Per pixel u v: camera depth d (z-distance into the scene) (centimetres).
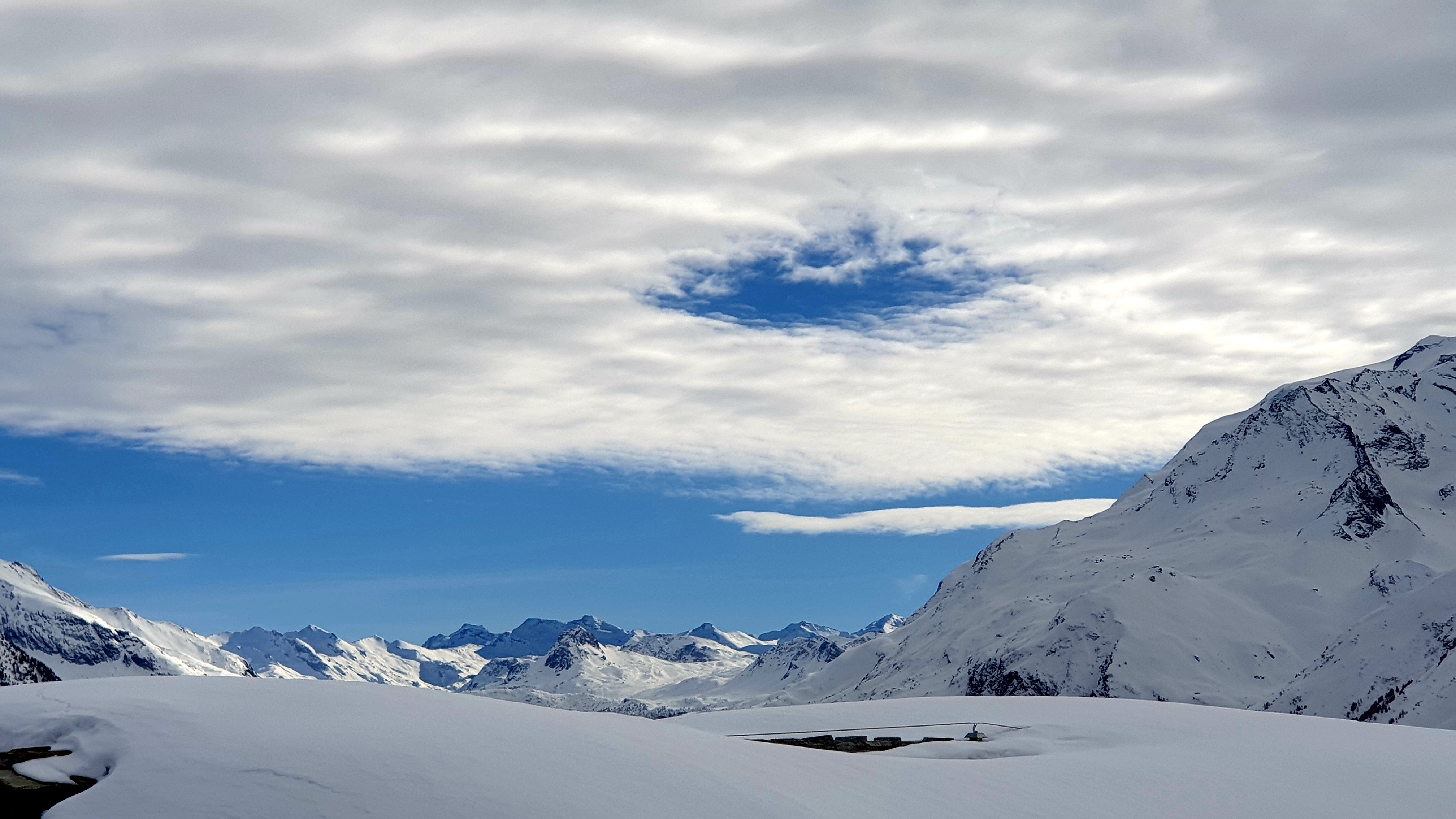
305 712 3238
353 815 2556
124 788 2614
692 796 2920
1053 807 3678
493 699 3903
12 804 2642
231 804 2566
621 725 3653
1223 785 4272
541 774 2864
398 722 3198
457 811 2605
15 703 3167
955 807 3428
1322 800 4184
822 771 3541
